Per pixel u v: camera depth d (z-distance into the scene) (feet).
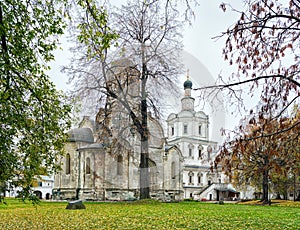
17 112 21.54
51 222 38.27
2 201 23.39
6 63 19.69
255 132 14.61
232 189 150.92
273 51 16.29
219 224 34.73
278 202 93.09
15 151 21.95
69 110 23.63
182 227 32.68
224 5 13.97
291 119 15.37
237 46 15.20
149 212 47.62
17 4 20.22
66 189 107.45
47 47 21.33
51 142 23.25
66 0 19.80
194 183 153.79
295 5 15.69
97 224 35.32
